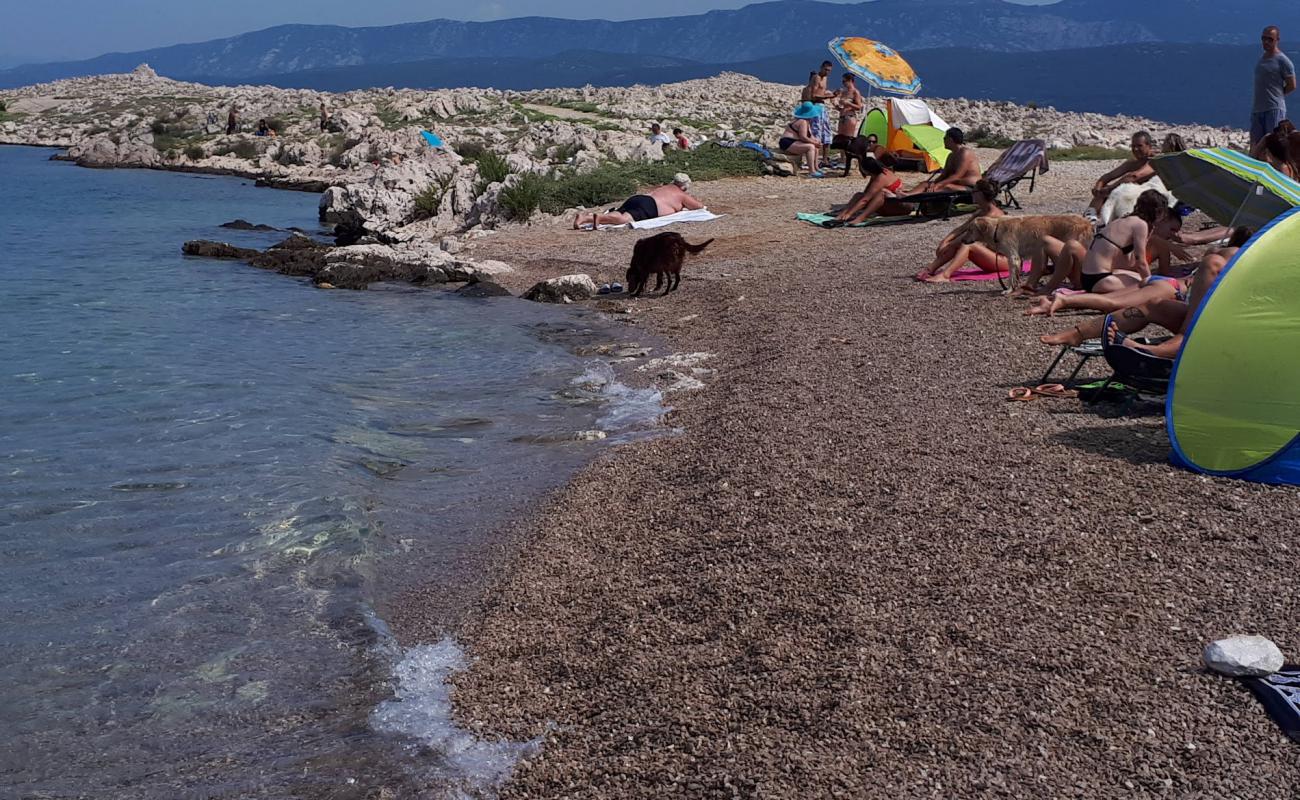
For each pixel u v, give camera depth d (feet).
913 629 17.34
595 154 94.73
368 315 50.31
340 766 15.72
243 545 23.71
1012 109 156.15
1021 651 16.40
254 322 48.88
